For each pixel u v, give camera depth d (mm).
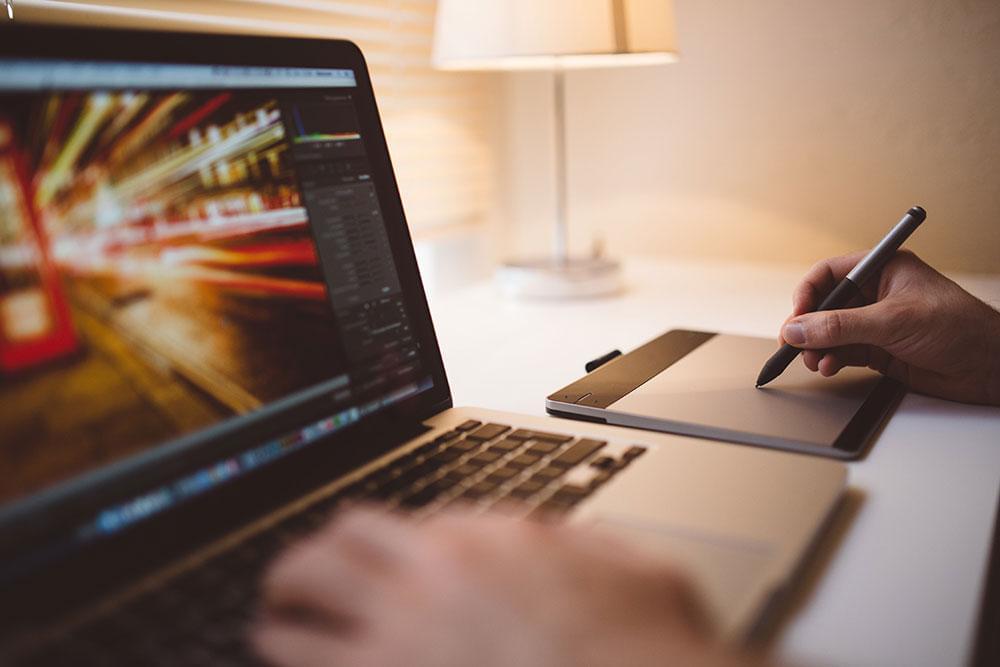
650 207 1562
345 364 579
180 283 484
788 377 746
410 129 1429
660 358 815
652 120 1523
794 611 404
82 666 341
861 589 422
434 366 653
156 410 456
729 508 469
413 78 1423
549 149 1646
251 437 502
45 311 418
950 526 489
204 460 472
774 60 1395
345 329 587
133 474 437
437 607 331
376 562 365
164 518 446
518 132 1672
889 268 748
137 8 968
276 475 511
